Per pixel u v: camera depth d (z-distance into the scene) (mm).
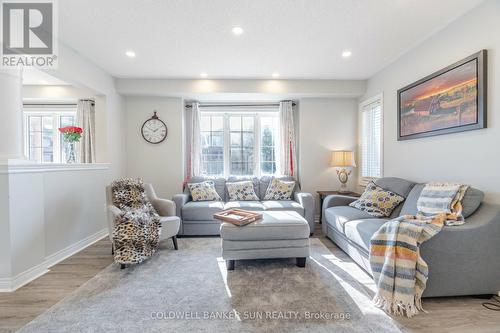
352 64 3451
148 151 4320
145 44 2840
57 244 2719
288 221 2531
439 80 2527
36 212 2369
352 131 4441
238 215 2689
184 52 3045
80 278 2289
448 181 2480
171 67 3518
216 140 4777
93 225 3377
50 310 1794
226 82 4008
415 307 1773
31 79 3760
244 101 4668
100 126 3717
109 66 3469
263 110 4723
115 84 3936
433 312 1762
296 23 2424
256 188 4363
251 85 4020
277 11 2229
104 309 1804
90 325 1631
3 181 2105
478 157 2158
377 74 3758
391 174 3434
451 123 2387
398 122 3205
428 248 1836
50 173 2635
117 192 2918
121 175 4152
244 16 2305
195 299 1930
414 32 2617
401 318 1700
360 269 2443
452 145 2428
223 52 3049
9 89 2240
